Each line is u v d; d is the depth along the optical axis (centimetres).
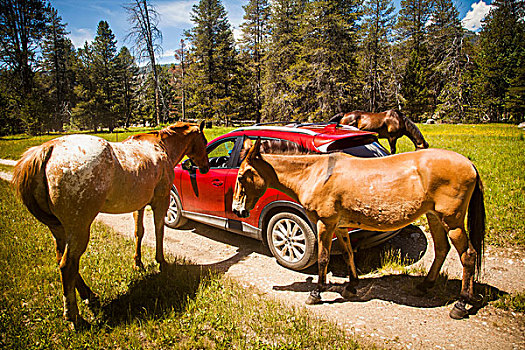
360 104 3894
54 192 292
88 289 356
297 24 3947
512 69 3947
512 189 623
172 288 372
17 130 4491
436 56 4462
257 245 520
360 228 347
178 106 5734
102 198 320
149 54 2469
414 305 335
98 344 281
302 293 369
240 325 304
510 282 363
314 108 3375
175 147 467
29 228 574
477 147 1158
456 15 4619
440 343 275
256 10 4434
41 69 5041
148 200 401
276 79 3666
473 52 4750
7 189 893
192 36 4797
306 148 402
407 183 307
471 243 307
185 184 566
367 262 429
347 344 271
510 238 455
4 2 4206
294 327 295
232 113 4850
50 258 450
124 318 320
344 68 3247
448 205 296
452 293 352
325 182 336
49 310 327
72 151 303
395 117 959
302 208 390
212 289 365
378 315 321
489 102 3956
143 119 6425
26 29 4434
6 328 295
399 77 4384
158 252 429
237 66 4925
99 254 465
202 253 497
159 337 286
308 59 3438
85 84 5822
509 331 285
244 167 372
